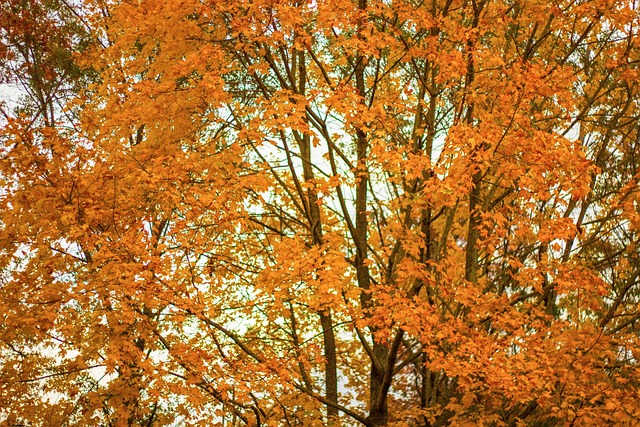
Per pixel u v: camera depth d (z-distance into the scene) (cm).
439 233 861
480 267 867
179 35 700
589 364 634
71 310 723
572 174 606
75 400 750
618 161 896
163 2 668
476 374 600
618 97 854
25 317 621
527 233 668
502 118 652
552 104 832
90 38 1104
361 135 797
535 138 595
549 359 625
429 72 852
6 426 721
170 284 607
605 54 808
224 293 918
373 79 833
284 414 651
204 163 663
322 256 667
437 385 812
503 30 812
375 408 729
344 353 1007
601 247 886
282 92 641
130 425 742
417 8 711
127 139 754
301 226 935
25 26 1049
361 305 796
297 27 646
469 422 650
